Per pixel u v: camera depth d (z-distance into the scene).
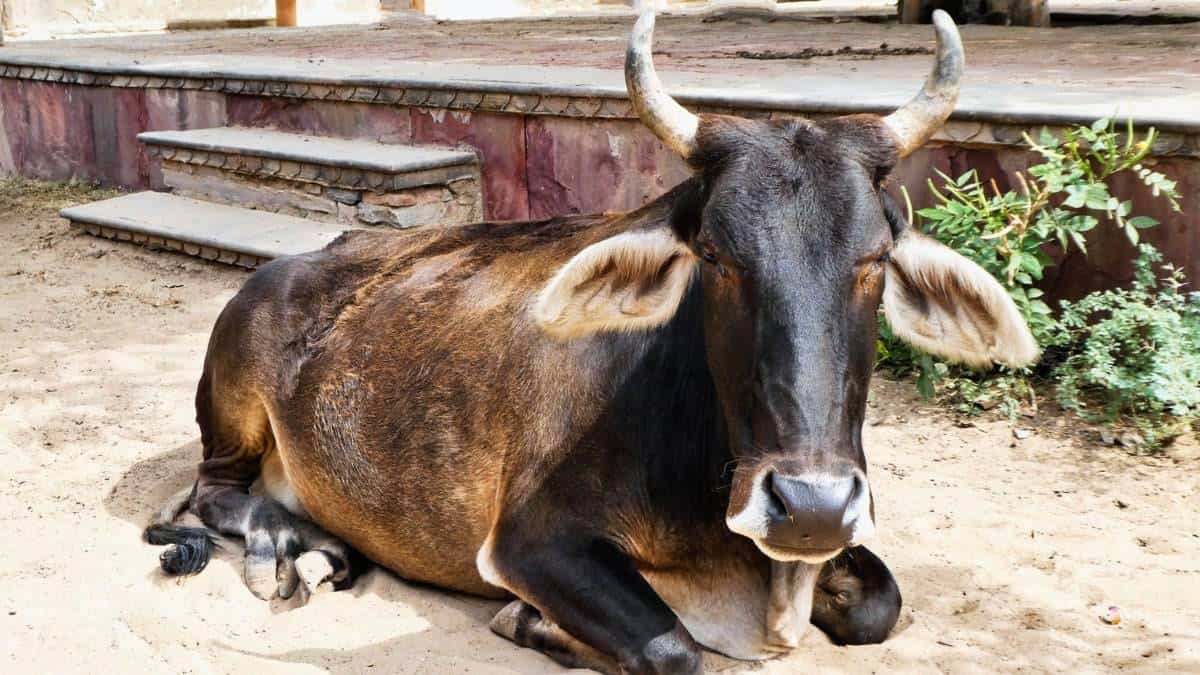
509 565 3.95
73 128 11.93
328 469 4.63
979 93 7.09
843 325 3.29
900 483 5.28
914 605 4.33
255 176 9.53
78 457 5.84
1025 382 5.99
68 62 11.77
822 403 3.21
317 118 9.82
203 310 8.17
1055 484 5.23
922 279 3.73
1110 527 4.85
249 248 8.65
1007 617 4.24
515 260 4.55
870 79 8.20
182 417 6.37
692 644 3.69
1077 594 4.38
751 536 3.20
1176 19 14.27
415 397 4.40
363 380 4.58
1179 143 5.87
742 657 3.94
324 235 8.73
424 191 8.67
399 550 4.49
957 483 5.27
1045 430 5.71
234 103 10.42
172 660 4.06
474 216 8.93
